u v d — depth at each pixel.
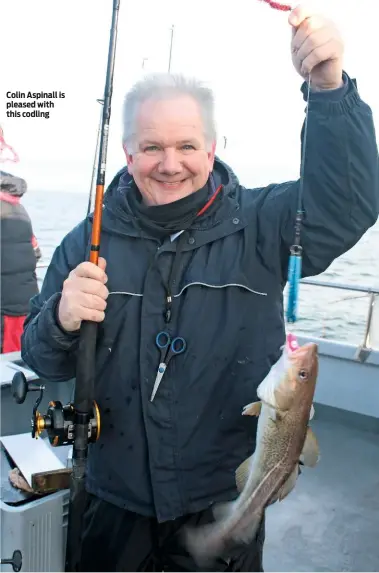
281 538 2.44
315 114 1.42
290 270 1.40
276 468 1.42
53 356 1.62
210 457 1.58
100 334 1.64
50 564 1.88
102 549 1.66
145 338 1.58
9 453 2.12
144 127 1.51
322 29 1.30
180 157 1.52
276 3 1.34
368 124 1.42
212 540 1.50
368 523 2.54
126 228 1.65
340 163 1.41
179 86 1.53
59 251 1.86
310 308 7.07
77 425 1.53
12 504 1.85
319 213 1.48
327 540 2.43
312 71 1.39
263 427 1.40
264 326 1.62
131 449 1.59
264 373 1.60
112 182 1.80
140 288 1.61
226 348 1.57
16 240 3.94
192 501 1.56
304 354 1.39
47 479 1.91
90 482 1.72
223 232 1.60
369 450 3.17
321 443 3.23
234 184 1.72
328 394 3.48
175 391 1.56
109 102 1.56
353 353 3.40
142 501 1.58
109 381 1.63
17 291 3.92
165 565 1.62
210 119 1.56
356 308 7.28
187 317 1.57
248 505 1.43
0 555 1.83
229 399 1.60
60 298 1.59
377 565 2.28
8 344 3.94
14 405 2.69
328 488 2.81
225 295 1.58
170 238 1.61
